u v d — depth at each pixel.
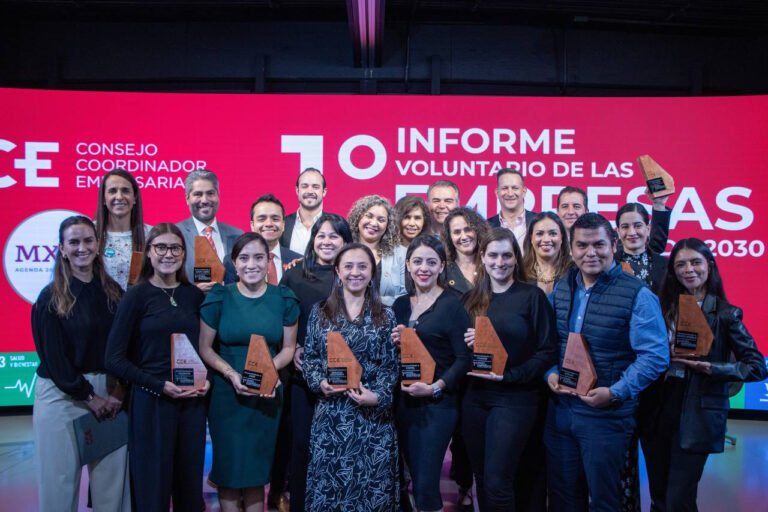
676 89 6.09
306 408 2.80
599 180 5.27
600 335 2.42
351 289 2.56
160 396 2.51
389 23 5.97
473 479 3.70
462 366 2.57
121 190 3.18
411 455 2.58
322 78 5.96
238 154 5.23
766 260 5.15
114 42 5.93
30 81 5.93
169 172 5.21
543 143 5.28
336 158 5.27
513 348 2.57
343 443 2.50
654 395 2.62
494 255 2.65
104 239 3.22
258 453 2.63
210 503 3.41
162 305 2.54
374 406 2.49
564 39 5.99
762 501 3.51
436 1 5.63
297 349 2.83
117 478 2.69
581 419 2.43
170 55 5.94
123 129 5.19
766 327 5.14
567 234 3.43
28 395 5.16
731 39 6.05
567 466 2.55
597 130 5.27
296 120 5.25
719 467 4.08
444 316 2.60
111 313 2.66
